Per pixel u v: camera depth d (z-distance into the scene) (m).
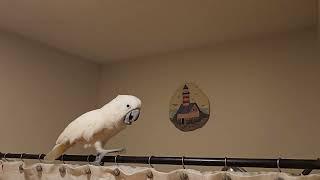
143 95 2.48
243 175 0.88
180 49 2.34
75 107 2.42
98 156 1.15
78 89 2.47
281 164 0.85
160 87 2.42
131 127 2.47
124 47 2.29
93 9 1.69
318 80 1.92
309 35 1.97
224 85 2.18
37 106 2.12
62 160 1.29
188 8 1.67
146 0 1.59
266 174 0.85
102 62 2.65
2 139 1.88
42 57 2.20
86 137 1.15
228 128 2.12
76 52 2.39
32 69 2.12
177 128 2.29
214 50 2.25
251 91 2.09
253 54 2.12
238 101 2.12
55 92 2.27
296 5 1.65
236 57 2.17
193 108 2.26
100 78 2.66
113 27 1.93
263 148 2.00
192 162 0.97
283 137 1.96
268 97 2.04
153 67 2.47
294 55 2.00
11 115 1.95
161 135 2.35
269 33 2.04
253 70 2.10
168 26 1.91
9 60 1.98
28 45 2.11
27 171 1.32
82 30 1.98
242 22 1.86
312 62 1.95
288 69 2.01
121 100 1.15
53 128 2.21
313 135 1.88
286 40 2.04
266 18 1.81
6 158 1.58
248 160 0.89
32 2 1.62
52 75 2.26
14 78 1.99
